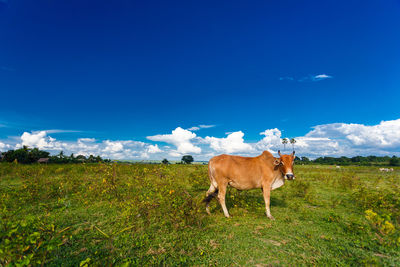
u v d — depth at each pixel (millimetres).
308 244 3934
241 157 6234
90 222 5016
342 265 3152
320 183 12742
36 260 2641
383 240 3965
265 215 5898
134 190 7371
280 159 5895
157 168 6824
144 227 4582
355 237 4270
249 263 3271
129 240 3969
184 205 4879
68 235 3424
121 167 10211
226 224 5043
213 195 6164
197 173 10148
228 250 3662
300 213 6059
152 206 4945
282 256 3469
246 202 6926
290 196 8664
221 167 6000
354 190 9977
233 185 6141
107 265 2877
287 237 4273
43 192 7652
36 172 10633
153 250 3652
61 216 5383
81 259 3266
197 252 3586
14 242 2445
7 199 6352
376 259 3277
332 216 5293
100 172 7895
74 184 8469
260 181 6000
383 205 6172
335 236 4340
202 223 5004
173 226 4617
